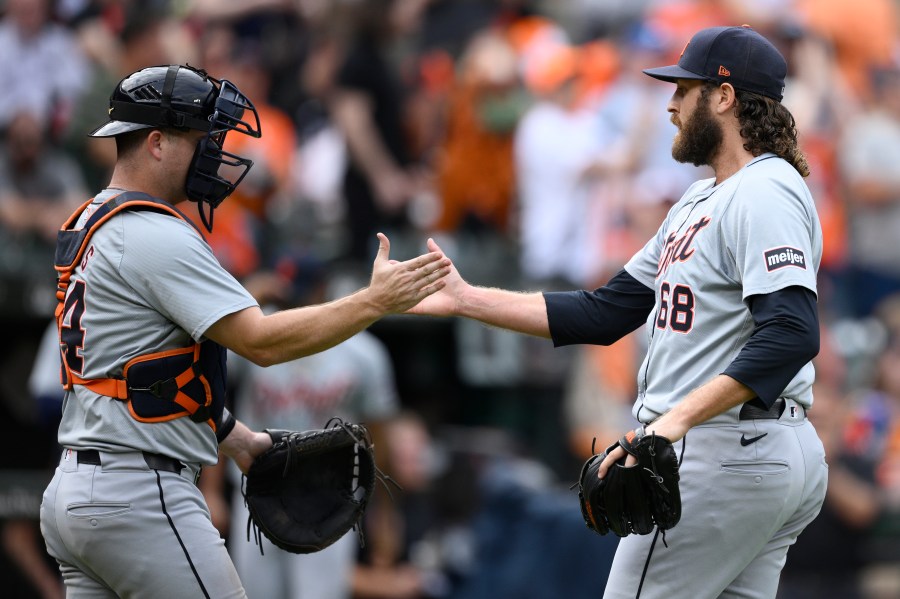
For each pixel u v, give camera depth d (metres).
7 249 27.59
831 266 33.50
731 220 14.41
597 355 30.98
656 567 14.68
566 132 32.06
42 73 29.45
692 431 14.57
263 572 25.17
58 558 14.82
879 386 31.98
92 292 14.27
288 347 14.27
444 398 32.62
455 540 29.22
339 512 15.93
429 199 33.91
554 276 31.67
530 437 31.98
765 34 34.44
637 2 35.44
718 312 14.52
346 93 32.50
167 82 14.55
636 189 31.34
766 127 14.89
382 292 14.14
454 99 33.28
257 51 35.75
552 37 35.31
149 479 14.19
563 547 26.69
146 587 14.17
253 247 30.25
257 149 30.92
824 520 27.86
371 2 32.97
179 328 14.41
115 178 14.91
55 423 24.53
